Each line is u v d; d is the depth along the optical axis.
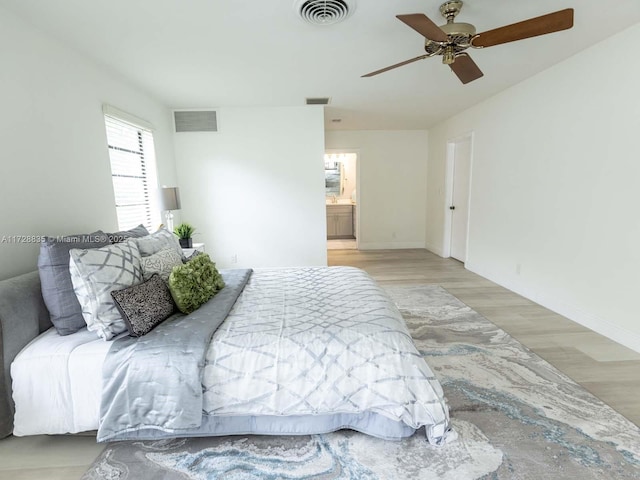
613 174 2.46
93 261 1.63
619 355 2.28
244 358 1.46
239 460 1.44
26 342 1.55
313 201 4.50
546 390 1.90
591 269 2.69
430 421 1.43
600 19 2.17
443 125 5.45
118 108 2.99
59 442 1.56
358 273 2.64
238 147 4.34
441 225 5.75
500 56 2.79
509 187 3.72
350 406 1.46
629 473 1.33
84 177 2.50
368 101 4.10
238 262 4.58
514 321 2.89
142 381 1.41
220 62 2.75
